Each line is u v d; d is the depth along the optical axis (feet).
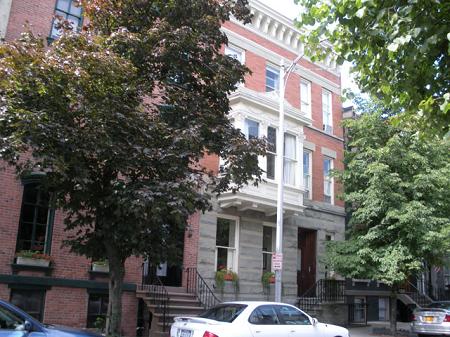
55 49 27.71
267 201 59.93
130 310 47.85
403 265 55.06
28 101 26.40
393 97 25.79
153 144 28.73
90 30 32.91
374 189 56.70
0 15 44.37
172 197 26.05
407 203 55.11
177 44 30.78
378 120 60.44
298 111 66.95
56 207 31.17
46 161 24.25
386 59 22.34
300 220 69.31
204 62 33.60
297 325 32.55
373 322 76.64
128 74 28.40
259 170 32.07
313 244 71.92
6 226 41.93
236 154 30.76
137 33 31.60
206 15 33.81
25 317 23.52
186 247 54.39
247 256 60.70
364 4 20.72
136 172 29.37
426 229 53.16
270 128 63.98
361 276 58.75
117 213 26.30
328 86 80.23
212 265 56.70
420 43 20.39
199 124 30.66
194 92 33.65
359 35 22.47
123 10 32.45
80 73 25.52
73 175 26.89
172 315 46.39
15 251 42.42
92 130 26.14
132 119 27.76
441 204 55.72
